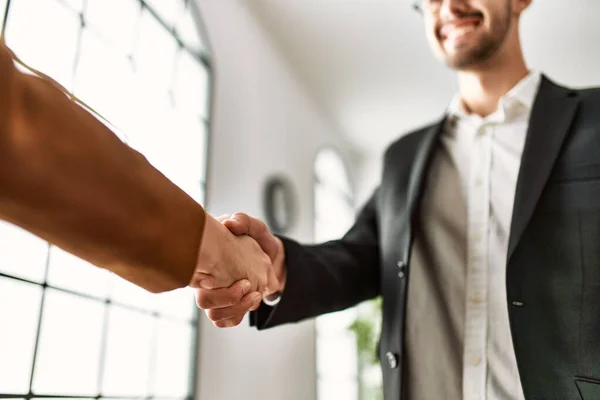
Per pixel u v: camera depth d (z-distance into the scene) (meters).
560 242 0.74
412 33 4.57
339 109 5.70
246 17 4.37
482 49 0.92
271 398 4.00
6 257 2.14
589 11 4.23
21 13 2.29
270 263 0.72
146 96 3.13
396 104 5.59
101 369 2.58
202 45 3.78
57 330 2.35
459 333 0.83
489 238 0.85
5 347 2.11
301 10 4.39
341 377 5.37
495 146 0.92
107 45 2.84
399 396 0.83
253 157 4.23
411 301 0.88
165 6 3.40
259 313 0.85
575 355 0.69
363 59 4.94
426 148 0.97
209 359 3.36
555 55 4.77
